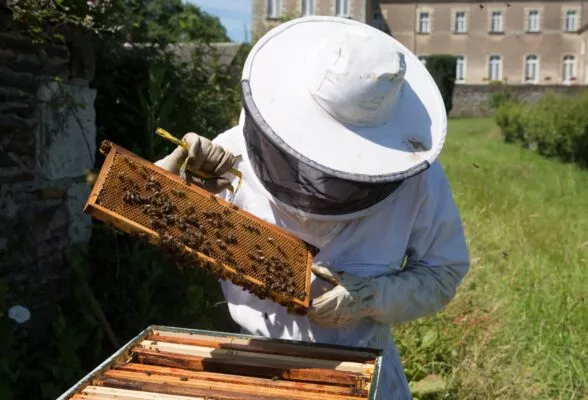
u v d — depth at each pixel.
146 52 5.03
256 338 1.93
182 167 1.80
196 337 1.95
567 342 4.68
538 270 6.17
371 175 1.77
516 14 40.03
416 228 2.10
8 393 3.15
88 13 3.95
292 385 1.62
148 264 4.32
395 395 2.16
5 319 3.32
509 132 22.06
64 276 4.02
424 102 1.99
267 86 1.88
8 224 3.58
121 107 4.77
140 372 1.68
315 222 2.02
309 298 1.88
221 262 1.68
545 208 9.80
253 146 1.93
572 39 41.16
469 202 9.57
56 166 3.91
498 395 3.85
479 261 6.02
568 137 17.33
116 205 1.59
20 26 3.51
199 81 5.88
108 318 4.17
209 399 1.51
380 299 1.96
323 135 1.82
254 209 2.07
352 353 1.84
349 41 1.80
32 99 3.70
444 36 38.66
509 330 4.76
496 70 40.19
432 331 4.36
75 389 1.52
